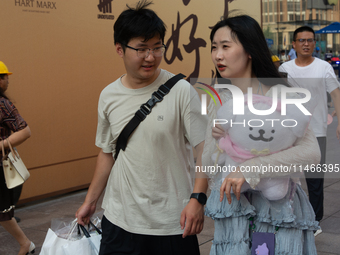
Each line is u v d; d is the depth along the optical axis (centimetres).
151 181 208
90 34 540
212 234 402
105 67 560
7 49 461
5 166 341
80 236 243
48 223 445
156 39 206
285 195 185
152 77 217
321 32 1667
